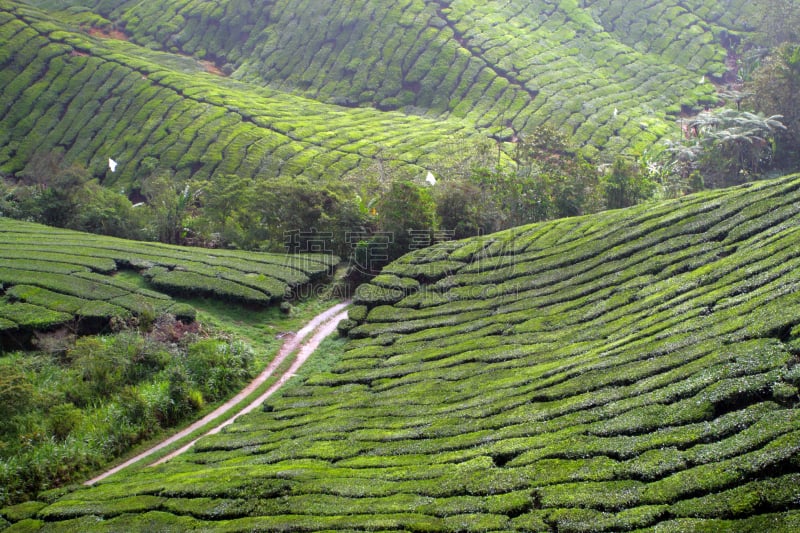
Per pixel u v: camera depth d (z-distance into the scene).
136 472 27.00
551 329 31.36
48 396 30.11
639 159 60.78
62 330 34.94
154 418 30.91
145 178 68.25
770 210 32.97
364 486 21.61
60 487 26.70
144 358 33.59
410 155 65.94
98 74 83.94
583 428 21.48
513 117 76.44
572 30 94.38
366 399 29.33
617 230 38.84
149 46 101.12
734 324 23.80
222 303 40.53
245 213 51.94
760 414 18.78
